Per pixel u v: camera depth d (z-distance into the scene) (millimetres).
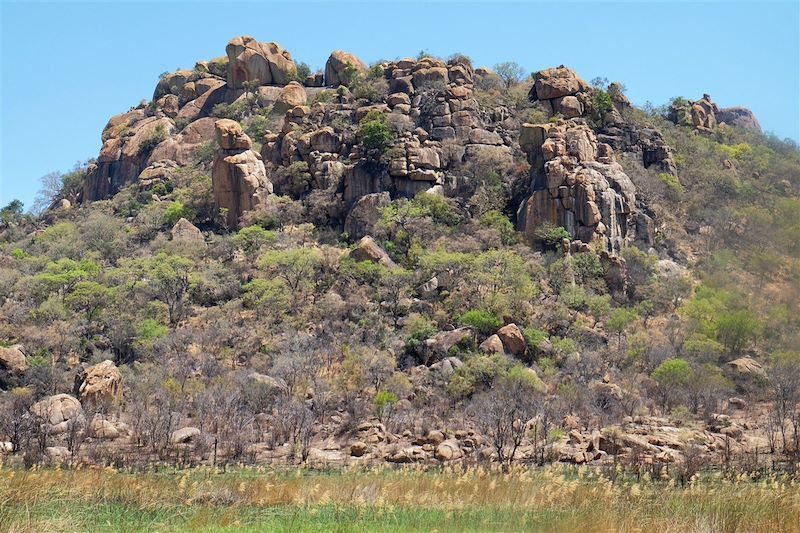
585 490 27203
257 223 103438
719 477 34562
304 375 65312
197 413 55656
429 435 49719
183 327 79250
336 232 102625
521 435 46844
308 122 120062
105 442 50625
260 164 110438
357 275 85688
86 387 59375
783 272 83500
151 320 78625
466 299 79688
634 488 25750
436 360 69438
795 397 57844
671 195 107688
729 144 137875
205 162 133875
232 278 88875
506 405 50719
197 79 161875
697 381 62875
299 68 155750
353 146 112125
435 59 132250
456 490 27781
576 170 96750
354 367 65062
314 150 113188
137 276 89938
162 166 136125
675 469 37656
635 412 57781
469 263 83938
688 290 86812
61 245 105688
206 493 27281
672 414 57438
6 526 20203
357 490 27406
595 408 57531
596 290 85438
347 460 46125
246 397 59156
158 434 48312
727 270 87312
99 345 75500
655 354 70375
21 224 133750
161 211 114938
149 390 61344
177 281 86875
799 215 91500
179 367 67000
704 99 150750
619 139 115812
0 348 66688
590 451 47031
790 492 26594
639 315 82938
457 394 61250
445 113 116812
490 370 62469
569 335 76062
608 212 94562
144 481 29594
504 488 28359
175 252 97938
